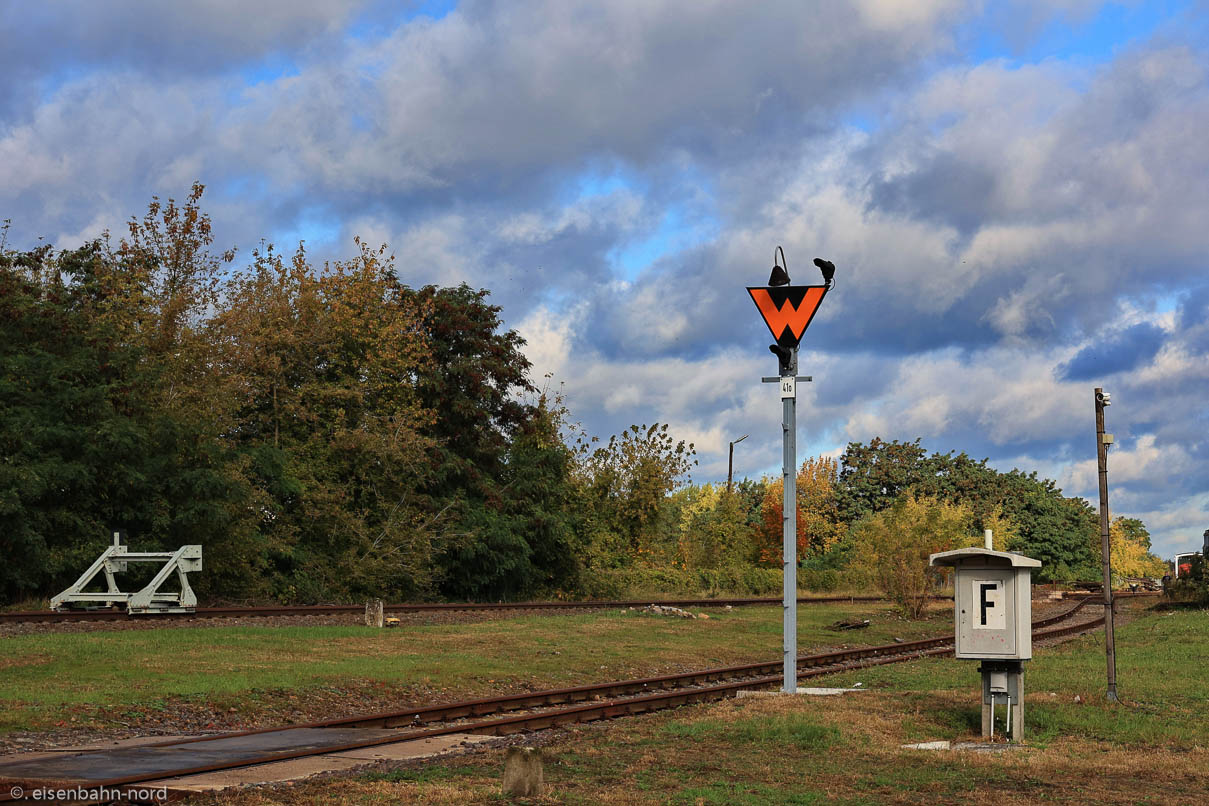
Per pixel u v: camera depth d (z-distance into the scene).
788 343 18.12
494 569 45.69
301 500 40.25
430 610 34.47
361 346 44.75
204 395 37.44
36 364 32.50
